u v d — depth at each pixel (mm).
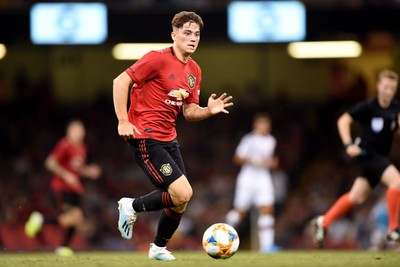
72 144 48406
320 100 83125
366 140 36031
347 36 75312
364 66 82000
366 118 35969
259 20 60438
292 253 38219
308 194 73375
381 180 35844
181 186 25234
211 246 26516
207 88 84938
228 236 26516
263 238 53062
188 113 26734
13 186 73875
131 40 67000
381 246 56406
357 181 36844
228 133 80625
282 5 60344
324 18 60594
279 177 69750
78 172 48500
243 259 27922
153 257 27531
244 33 60500
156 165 25500
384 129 35781
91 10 60406
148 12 60406
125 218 26578
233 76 84562
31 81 83312
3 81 82938
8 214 66750
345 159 77562
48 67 83562
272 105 83188
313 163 78375
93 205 69500
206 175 77125
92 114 82250
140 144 25812
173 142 26359
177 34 26094
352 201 37000
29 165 77875
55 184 47719
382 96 35625
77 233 64125
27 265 23797
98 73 84000
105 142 79938
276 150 78875
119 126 25047
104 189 73250
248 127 81500
